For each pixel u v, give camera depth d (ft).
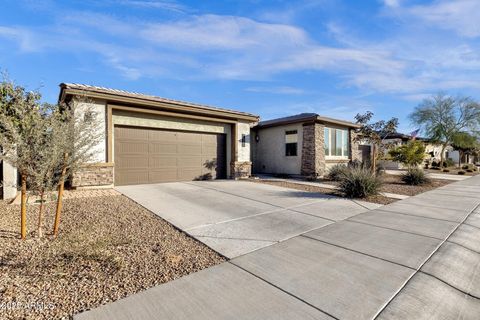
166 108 34.55
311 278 9.95
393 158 61.05
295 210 21.50
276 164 53.01
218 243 13.55
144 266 10.62
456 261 11.90
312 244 13.66
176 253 12.07
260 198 26.45
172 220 17.61
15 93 15.02
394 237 14.93
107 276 9.70
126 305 7.98
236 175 42.98
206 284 9.37
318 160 46.09
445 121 88.99
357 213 20.90
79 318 7.30
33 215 17.62
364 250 12.87
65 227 15.23
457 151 120.78
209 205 22.68
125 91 33.78
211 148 42.34
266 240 14.19
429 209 22.66
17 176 23.72
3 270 9.87
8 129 12.48
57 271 9.72
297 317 7.61
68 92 26.35
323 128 47.60
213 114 39.32
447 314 8.11
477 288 9.88
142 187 31.81
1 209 19.26
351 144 55.31
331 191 31.60
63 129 13.44
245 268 10.73
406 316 7.80
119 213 18.86
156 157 35.81
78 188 28.09
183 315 7.58
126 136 32.99
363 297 8.71
